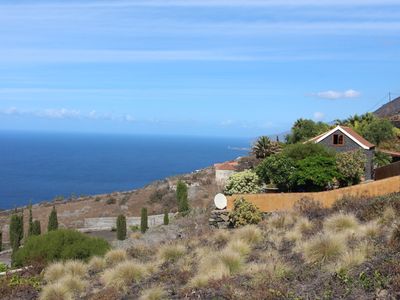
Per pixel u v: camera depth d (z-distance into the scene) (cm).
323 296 960
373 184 2161
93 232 5138
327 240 1239
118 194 6938
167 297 1204
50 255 1998
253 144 4878
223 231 1847
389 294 901
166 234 2859
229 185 3170
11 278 1742
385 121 5444
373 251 1141
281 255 1370
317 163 2977
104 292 1347
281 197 2302
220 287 1149
